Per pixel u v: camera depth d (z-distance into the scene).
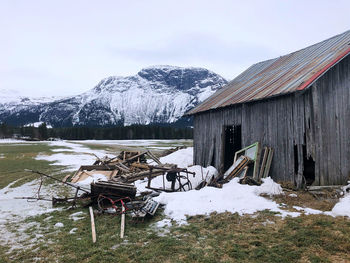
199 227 7.63
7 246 6.97
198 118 20.53
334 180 11.95
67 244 6.90
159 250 6.27
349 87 12.87
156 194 11.66
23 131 132.88
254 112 14.73
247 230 7.21
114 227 8.05
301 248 6.03
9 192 14.62
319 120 11.88
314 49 16.56
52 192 14.28
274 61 20.22
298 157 11.98
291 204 9.48
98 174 18.47
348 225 7.12
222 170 16.78
